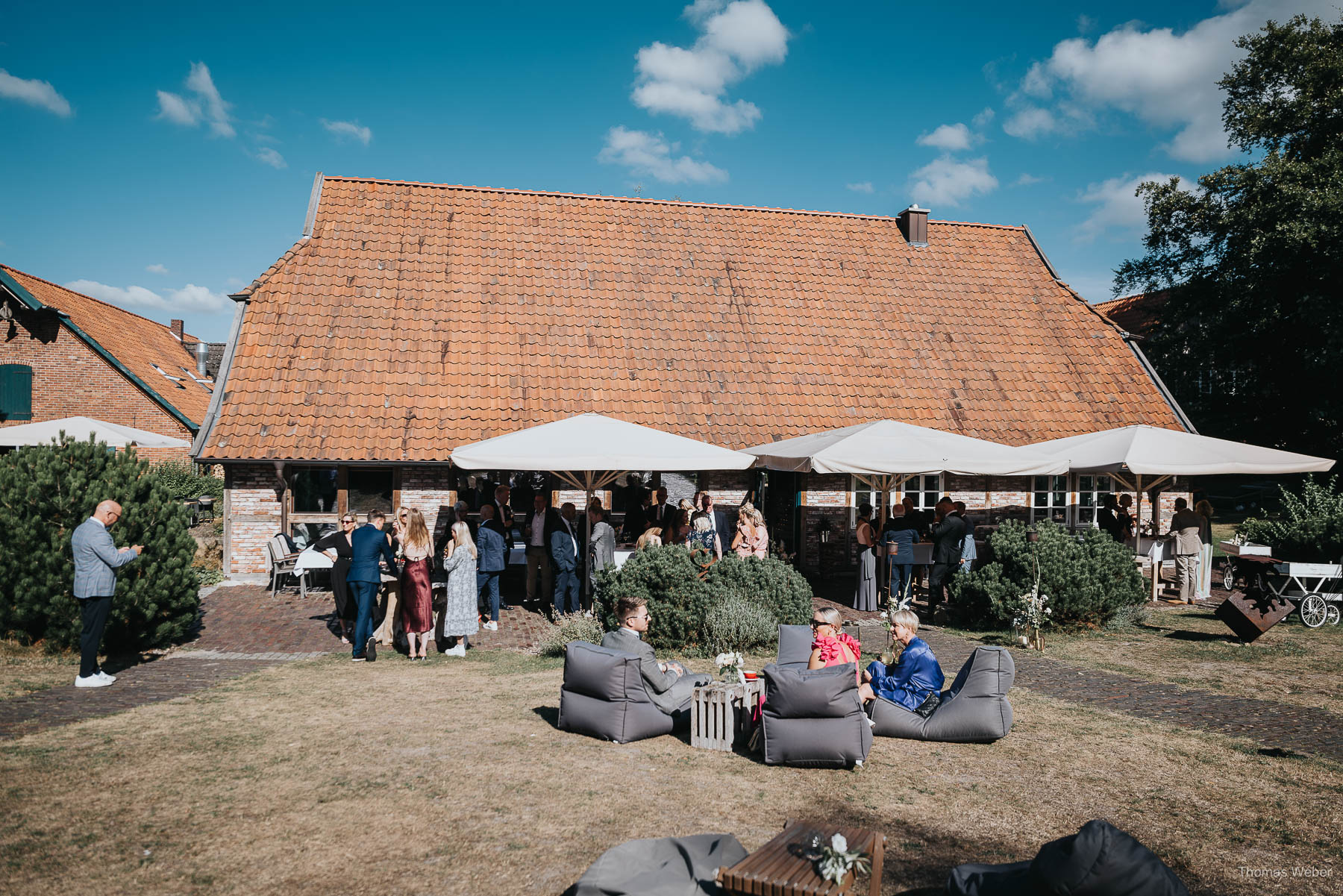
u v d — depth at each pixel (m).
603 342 17.94
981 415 18.20
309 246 18.17
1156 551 14.45
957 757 6.46
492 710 7.57
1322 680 9.02
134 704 7.61
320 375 16.05
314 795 5.46
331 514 15.52
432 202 19.95
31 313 24.70
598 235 20.27
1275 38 25.66
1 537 9.27
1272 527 15.76
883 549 14.22
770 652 10.08
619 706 6.70
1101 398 19.16
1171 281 29.14
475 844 4.80
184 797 5.39
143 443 19.38
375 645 10.61
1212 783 5.97
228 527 15.08
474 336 17.39
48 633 9.37
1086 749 6.67
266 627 11.63
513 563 14.56
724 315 19.11
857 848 3.89
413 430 15.67
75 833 4.82
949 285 21.14
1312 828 5.23
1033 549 11.43
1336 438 25.86
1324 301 23.09
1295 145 25.89
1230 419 28.36
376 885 4.31
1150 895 3.44
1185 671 9.40
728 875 3.74
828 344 19.00
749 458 11.96
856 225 22.34
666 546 10.78
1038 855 3.75
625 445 11.77
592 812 5.27
